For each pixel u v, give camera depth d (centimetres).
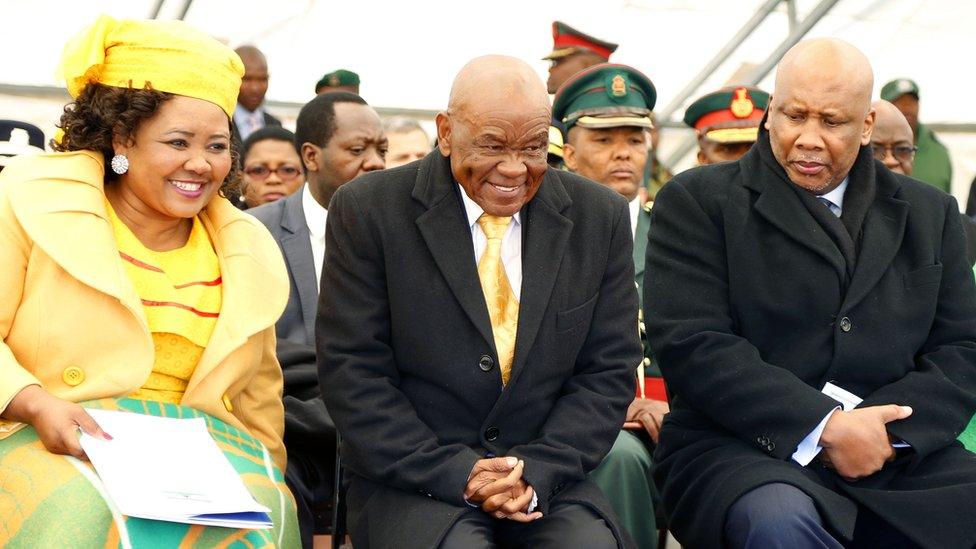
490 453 416
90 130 410
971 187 885
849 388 454
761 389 439
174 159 404
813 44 458
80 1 819
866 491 431
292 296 546
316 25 874
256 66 830
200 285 419
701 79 948
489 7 885
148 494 349
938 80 962
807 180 459
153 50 403
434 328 418
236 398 432
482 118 398
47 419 367
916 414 441
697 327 456
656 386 567
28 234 389
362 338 419
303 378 501
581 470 409
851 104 448
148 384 407
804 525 407
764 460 435
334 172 601
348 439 412
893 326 454
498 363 417
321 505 502
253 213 570
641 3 903
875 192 473
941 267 465
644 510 500
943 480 436
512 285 426
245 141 729
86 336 394
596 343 432
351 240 424
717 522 425
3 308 391
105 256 394
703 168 486
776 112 462
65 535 348
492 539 403
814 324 456
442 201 421
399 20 882
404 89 912
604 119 620
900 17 930
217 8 851
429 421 421
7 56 815
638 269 586
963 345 461
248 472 398
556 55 816
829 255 453
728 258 464
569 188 436
